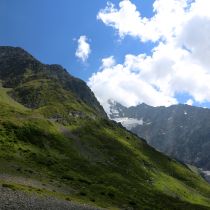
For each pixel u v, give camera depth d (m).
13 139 168.00
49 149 181.38
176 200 176.25
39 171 131.88
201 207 168.00
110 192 133.62
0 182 78.88
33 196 66.31
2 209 44.88
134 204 127.69
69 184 124.50
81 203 86.38
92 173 169.25
